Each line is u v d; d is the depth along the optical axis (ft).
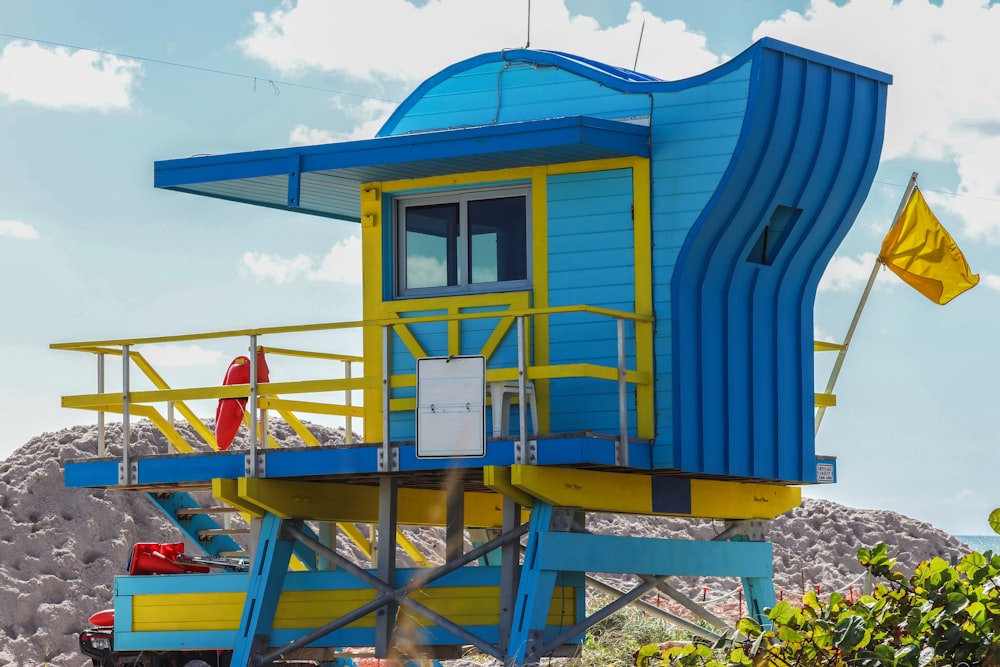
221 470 46.62
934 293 54.13
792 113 44.80
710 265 45.34
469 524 53.52
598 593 74.59
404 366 47.50
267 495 45.98
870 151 47.42
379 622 45.88
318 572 46.96
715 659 33.73
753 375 47.09
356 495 49.29
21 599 69.77
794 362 48.85
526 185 47.14
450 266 47.88
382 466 43.93
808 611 33.12
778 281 48.14
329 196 50.83
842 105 46.29
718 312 46.09
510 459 42.27
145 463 47.88
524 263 46.91
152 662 51.90
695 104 44.88
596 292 45.62
